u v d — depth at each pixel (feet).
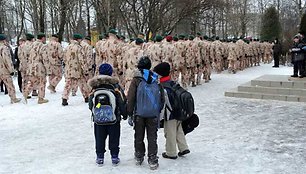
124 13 89.86
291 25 173.68
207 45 55.31
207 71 55.57
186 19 98.22
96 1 86.48
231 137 24.76
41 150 22.45
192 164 19.61
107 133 19.53
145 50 42.01
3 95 44.96
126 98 19.27
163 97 19.35
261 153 21.33
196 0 91.20
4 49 37.40
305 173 18.21
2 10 108.78
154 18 88.02
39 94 37.76
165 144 22.25
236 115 31.73
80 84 38.06
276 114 32.09
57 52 43.78
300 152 21.45
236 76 64.75
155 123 19.04
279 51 84.23
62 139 24.76
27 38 42.60
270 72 71.82
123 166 19.45
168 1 87.66
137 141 19.42
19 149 22.70
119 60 41.09
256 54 86.84
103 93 18.80
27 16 150.92
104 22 85.05
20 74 45.85
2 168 19.44
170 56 43.11
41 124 29.04
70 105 36.76
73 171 18.84
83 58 36.99
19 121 30.17
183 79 49.44
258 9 200.75
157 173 18.38
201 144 23.24
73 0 89.86
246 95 40.91
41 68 37.42
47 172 18.78
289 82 39.93
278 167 19.04
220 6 99.96
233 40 75.66
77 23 108.47
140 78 19.16
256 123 28.73
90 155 21.38
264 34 121.08
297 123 28.60
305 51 41.42
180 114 19.63
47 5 113.70
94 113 18.99
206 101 38.83
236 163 19.70
